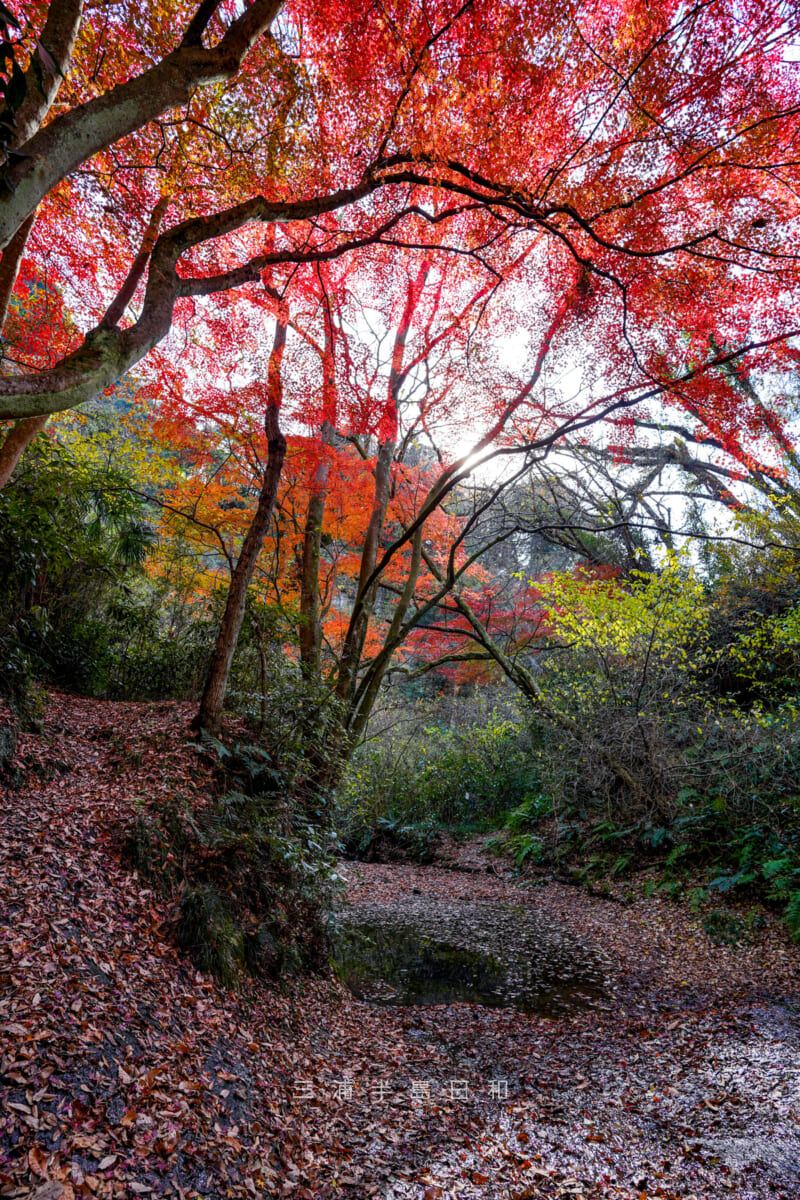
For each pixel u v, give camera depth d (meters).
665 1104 3.66
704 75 4.44
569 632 10.53
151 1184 2.20
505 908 8.73
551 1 3.83
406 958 6.82
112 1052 2.65
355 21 3.91
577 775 10.41
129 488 7.62
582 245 5.91
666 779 8.98
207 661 7.89
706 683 9.90
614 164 5.02
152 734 5.72
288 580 9.73
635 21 4.33
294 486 7.99
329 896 5.79
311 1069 3.76
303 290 6.13
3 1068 2.25
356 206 5.54
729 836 8.24
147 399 6.77
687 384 6.23
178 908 4.00
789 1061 4.06
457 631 11.67
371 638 10.98
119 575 8.48
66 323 6.17
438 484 9.15
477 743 14.72
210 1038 3.29
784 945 6.24
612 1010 5.40
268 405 6.06
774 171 5.02
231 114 4.56
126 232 5.53
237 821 5.10
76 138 2.24
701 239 5.22
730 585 11.20
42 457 6.95
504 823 12.77
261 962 4.51
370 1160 3.01
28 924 3.07
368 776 13.32
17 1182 1.93
